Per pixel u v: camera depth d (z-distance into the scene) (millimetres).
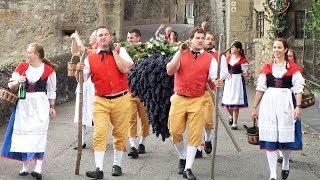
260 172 6410
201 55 5934
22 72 5926
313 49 13562
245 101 9398
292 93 5918
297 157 7250
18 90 5875
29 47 5926
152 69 6273
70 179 5914
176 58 5770
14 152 5859
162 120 6414
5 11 16047
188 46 6238
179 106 5934
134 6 30828
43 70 5953
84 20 16094
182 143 6203
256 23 15727
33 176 5871
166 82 6227
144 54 6832
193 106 5898
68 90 12258
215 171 6426
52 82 6055
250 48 15969
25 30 16125
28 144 5762
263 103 5906
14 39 16125
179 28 30297
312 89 12438
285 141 5785
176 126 5984
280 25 14398
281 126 5793
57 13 16078
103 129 5879
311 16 13508
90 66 5902
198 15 21438
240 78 9398
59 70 11680
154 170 6406
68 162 6691
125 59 6035
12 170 6227
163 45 6742
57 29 16109
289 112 5809
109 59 5914
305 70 13695
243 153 7410
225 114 10812
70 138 8164
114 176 6082
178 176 6156
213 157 6039
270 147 5820
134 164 6672
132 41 7602
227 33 16578
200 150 7121
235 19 15977
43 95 5949
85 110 7504
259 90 6012
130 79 6527
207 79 6043
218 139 8336
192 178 5941
